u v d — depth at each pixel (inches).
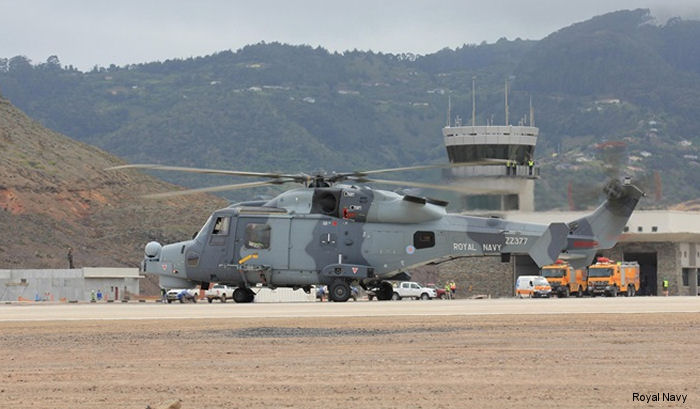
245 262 5418.3
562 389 2182.6
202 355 2792.8
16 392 2235.5
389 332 3321.9
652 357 2652.6
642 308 4375.0
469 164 4943.4
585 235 5733.3
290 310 4379.9
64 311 4500.5
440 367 2508.6
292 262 5393.7
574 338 3105.3
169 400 2113.7
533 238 5487.2
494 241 5467.5
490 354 2738.7
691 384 2230.6
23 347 3053.6
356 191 5433.1
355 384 2276.1
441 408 2006.6
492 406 2017.7
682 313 4015.8
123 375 2459.4
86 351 2925.7
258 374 2439.7
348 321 3742.6
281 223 5433.1
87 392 2225.6
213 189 4985.2
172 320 3878.0
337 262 5374.0
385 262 5398.6
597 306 4579.2
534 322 3639.3
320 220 5423.2
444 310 4286.4
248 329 3459.6
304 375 2412.6
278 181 5374.0
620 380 2287.2
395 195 5472.4
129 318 4013.3
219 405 2063.2
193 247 5511.8
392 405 2039.9
